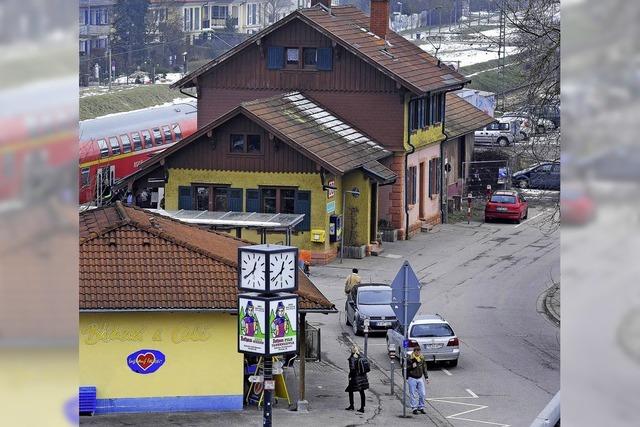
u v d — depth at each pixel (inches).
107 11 6397.6
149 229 1505.9
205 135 2635.3
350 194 2728.8
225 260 1472.7
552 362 1793.8
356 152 2760.8
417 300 1424.7
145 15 6727.4
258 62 2999.5
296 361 1766.7
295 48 2972.4
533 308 2257.6
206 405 1423.5
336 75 2947.8
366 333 1648.6
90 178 3253.0
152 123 3550.7
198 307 1387.8
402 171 2955.2
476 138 4439.0
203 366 1422.2
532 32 2174.0
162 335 1413.6
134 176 2679.6
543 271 2647.6
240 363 1429.6
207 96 3043.8
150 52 6496.1
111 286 1402.6
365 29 3181.6
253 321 1141.7
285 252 1155.9
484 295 2375.7
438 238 3065.9
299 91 2965.1
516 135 4094.5
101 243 1471.5
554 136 2261.3
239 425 1350.9
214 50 6889.8
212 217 2375.7
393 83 2918.3
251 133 2628.0
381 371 1734.7
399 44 3233.3
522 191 3730.3
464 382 1651.1
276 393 1505.9
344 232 2743.6
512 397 1556.3
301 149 2576.3
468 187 3681.1
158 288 1408.7
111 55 6013.8
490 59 6358.3
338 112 2960.1
